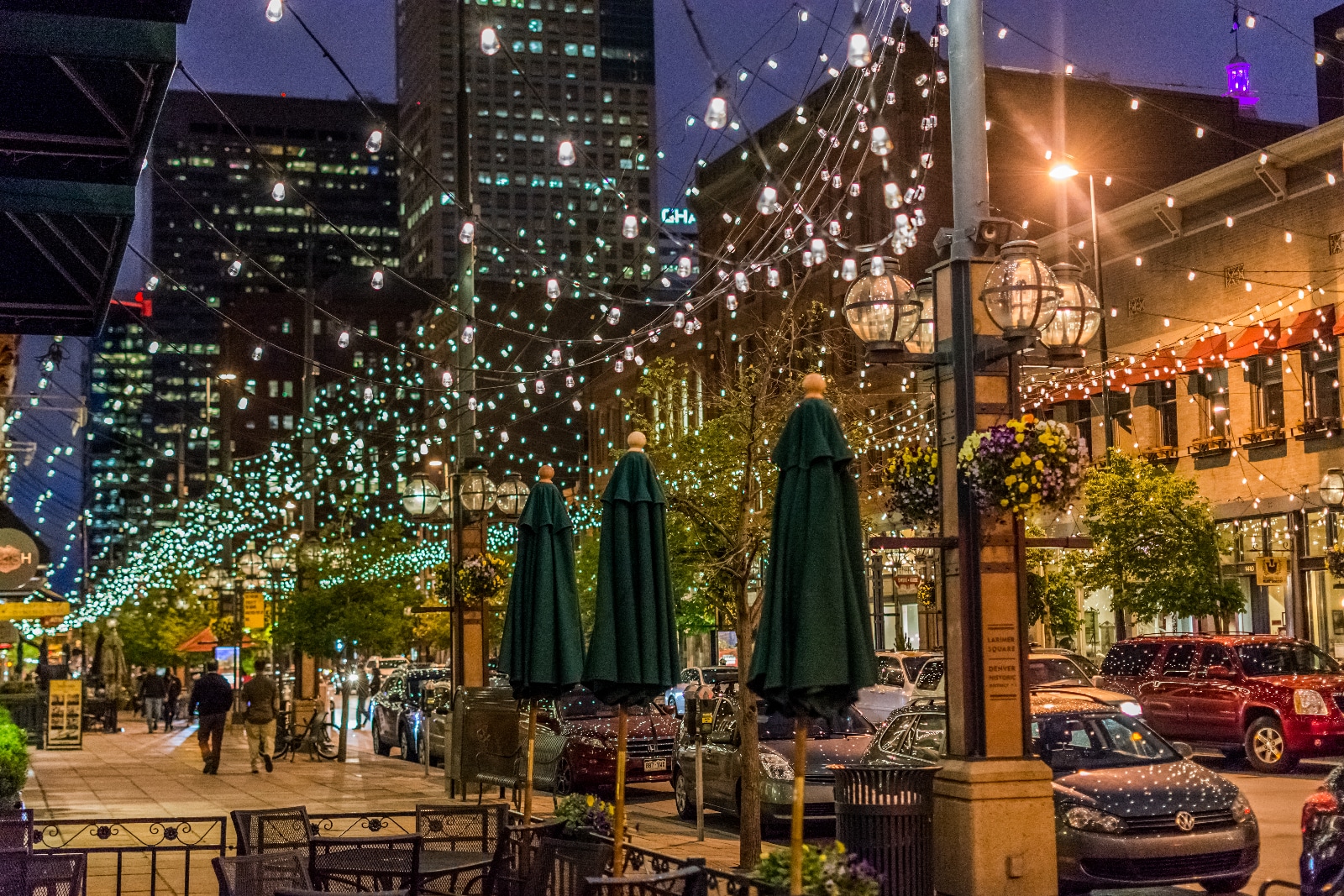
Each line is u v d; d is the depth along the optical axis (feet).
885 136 31.17
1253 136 168.86
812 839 56.75
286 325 523.29
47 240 43.83
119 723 181.06
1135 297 125.80
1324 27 157.58
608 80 563.89
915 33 150.00
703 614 127.54
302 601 111.24
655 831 57.62
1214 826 39.50
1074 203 160.76
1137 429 126.00
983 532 36.09
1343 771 31.30
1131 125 163.53
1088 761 43.21
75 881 28.32
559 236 549.54
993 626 35.86
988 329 37.29
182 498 195.52
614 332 299.79
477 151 551.18
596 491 151.74
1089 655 130.21
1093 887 39.37
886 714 76.64
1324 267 107.55
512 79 556.92
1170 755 44.04
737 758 57.06
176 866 46.03
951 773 35.42
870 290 36.83
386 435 152.97
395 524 116.16
